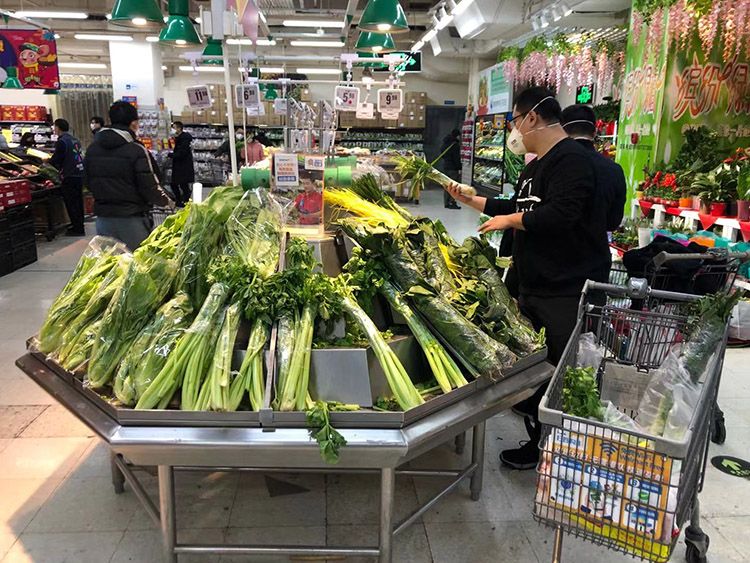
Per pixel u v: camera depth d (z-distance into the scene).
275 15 11.20
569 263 2.59
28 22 8.17
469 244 2.58
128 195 4.51
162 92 14.88
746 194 4.88
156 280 2.07
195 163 15.49
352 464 1.77
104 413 1.82
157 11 3.69
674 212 5.68
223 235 2.33
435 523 2.37
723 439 3.01
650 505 1.49
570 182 2.46
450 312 2.05
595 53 10.12
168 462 1.74
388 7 4.04
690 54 6.25
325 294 2.00
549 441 1.61
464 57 16.91
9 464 2.75
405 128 17.27
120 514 2.39
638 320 2.19
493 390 2.05
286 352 1.84
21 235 6.74
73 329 2.20
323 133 3.70
